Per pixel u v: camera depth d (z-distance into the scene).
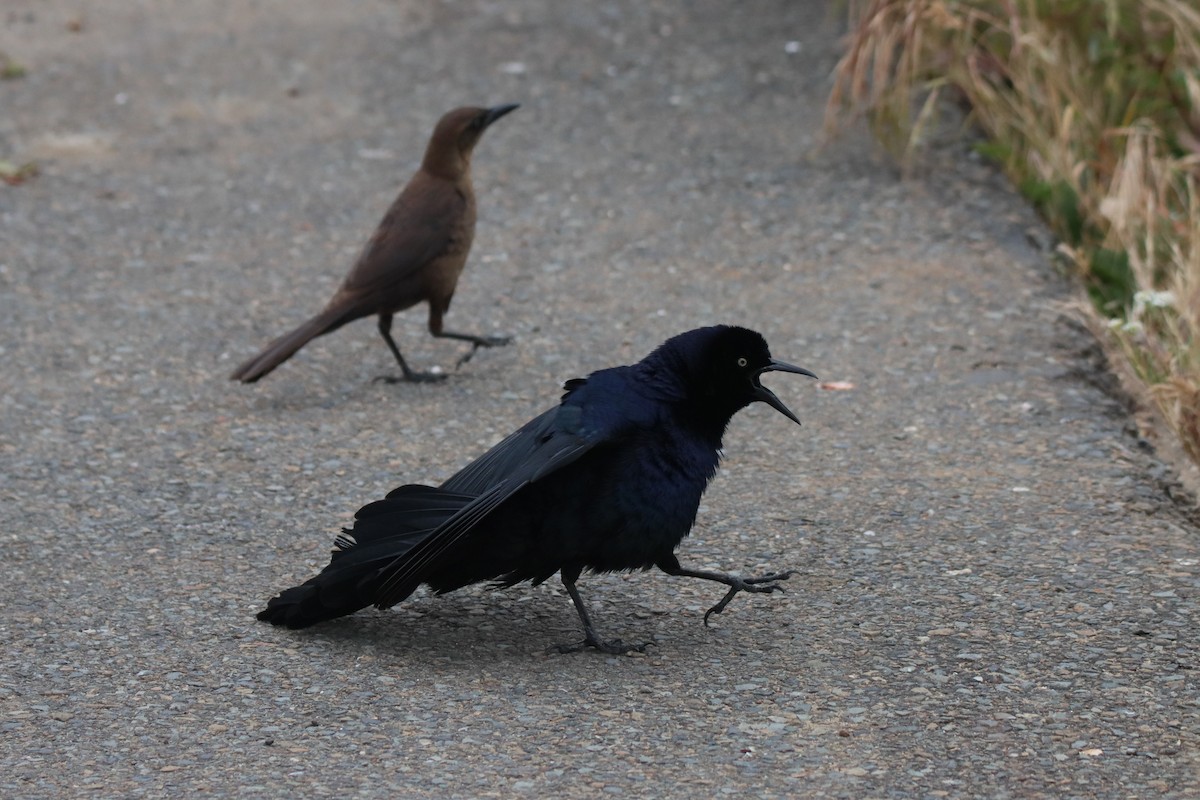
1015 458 10.29
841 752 6.77
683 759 6.70
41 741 6.87
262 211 15.13
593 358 12.16
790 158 15.88
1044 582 8.55
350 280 11.46
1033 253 13.77
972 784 6.51
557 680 7.46
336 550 7.86
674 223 14.62
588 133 16.72
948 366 11.77
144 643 7.85
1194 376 11.50
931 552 8.95
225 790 6.43
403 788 6.45
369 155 16.45
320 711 7.14
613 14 19.95
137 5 21.28
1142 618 8.11
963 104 16.75
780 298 13.08
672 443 7.56
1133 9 15.87
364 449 10.57
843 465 10.26
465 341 12.23
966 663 7.64
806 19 19.50
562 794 6.40
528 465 7.29
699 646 7.87
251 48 19.52
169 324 12.77
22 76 18.67
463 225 11.71
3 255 14.08
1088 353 12.00
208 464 10.27
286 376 11.95
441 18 20.23
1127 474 10.02
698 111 17.12
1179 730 6.97
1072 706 7.20
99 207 15.22
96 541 9.12
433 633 8.02
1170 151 15.41
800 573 8.74
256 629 8.01
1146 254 13.64
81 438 10.66
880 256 13.79
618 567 7.77
